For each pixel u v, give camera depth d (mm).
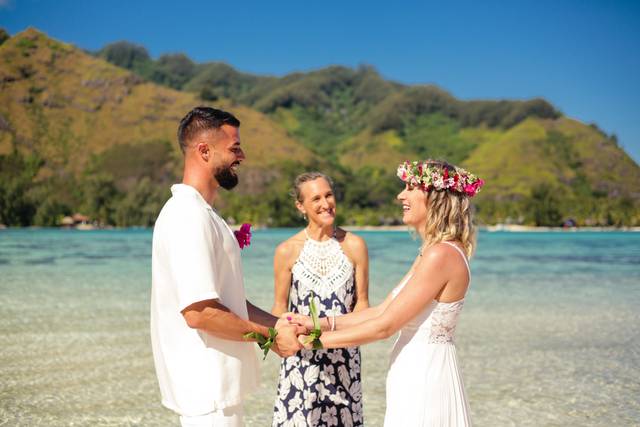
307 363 3676
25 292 12484
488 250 36906
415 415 2750
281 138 178500
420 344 2811
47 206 108188
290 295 3979
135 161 152625
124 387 5688
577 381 6086
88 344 7402
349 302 3930
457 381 2816
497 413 5141
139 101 183875
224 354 2553
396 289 3211
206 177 2678
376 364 6723
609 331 8672
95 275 16484
